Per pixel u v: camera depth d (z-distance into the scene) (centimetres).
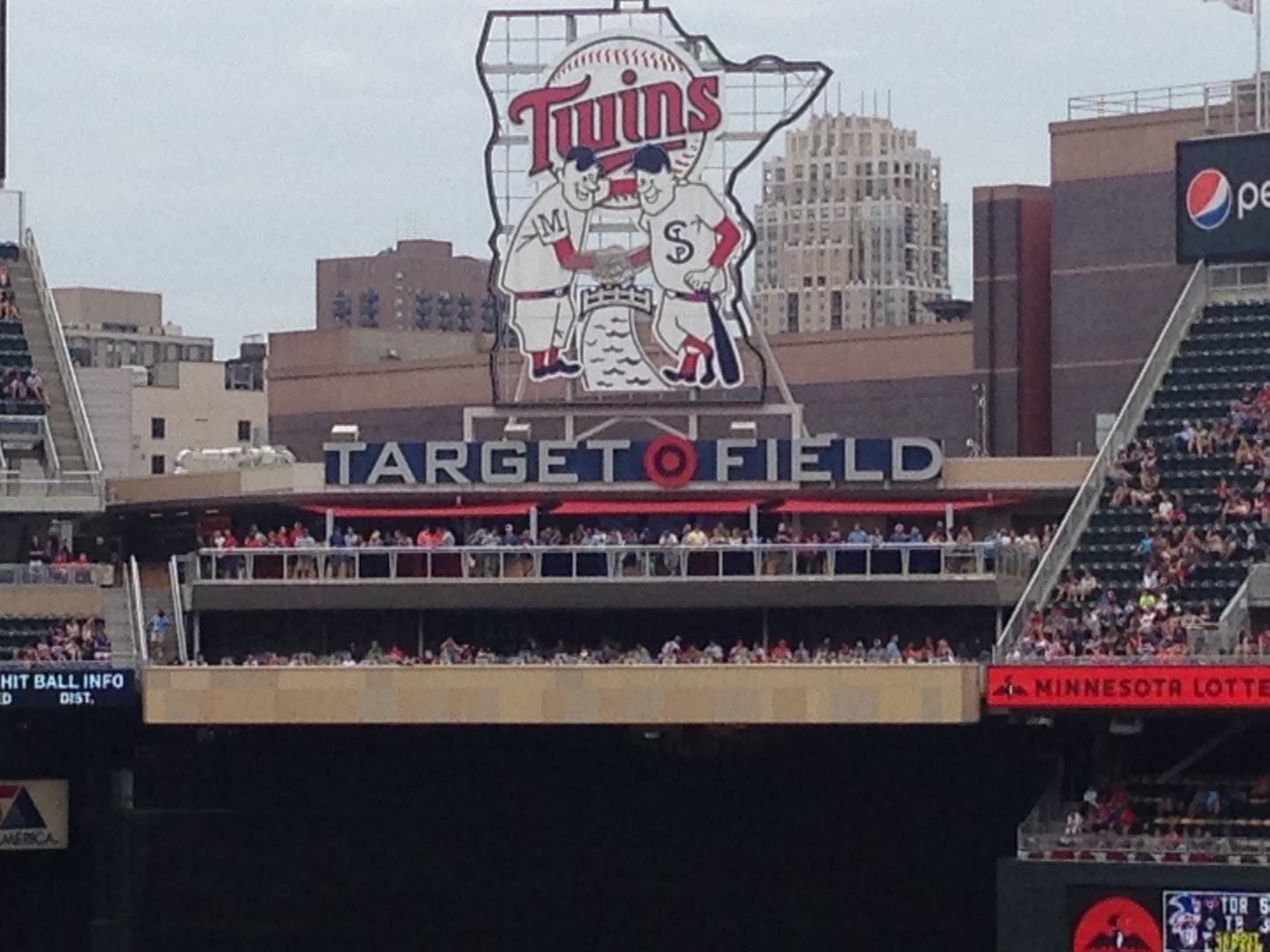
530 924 6919
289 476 6956
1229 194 6975
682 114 7038
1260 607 6150
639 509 6812
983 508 6831
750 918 6838
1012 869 5828
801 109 7006
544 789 6900
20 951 6838
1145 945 5738
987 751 6694
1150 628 6150
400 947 6938
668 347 7006
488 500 6862
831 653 6397
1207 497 6531
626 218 7038
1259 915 5653
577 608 6581
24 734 6800
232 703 6188
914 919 6750
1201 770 6359
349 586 6644
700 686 6059
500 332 7062
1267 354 6844
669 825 6862
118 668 6253
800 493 6806
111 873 6838
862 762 6769
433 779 6925
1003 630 6481
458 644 6762
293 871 6931
